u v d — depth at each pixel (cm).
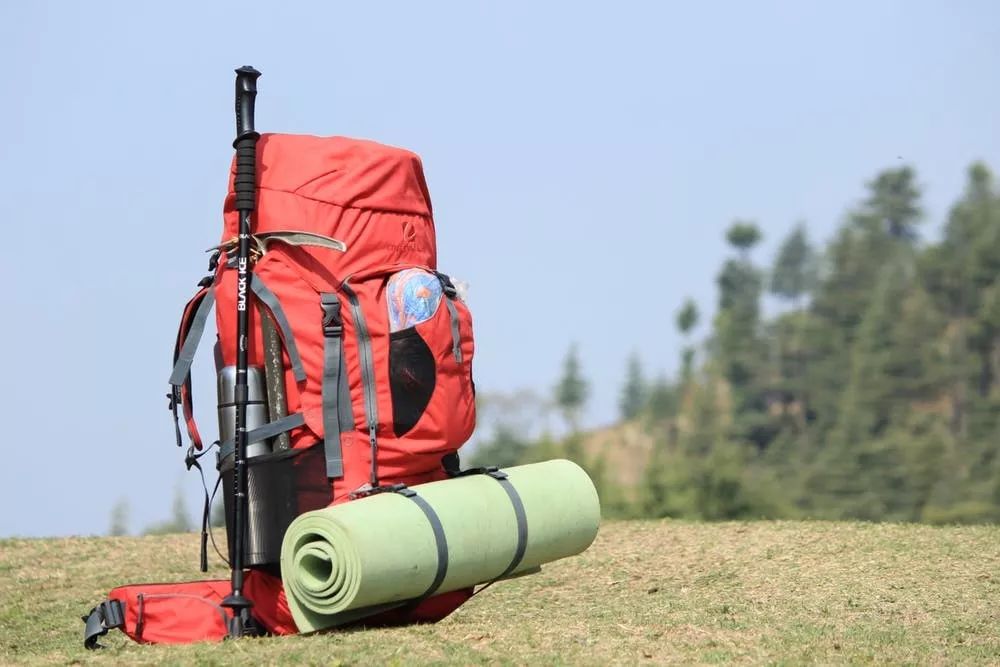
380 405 944
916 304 10781
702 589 1240
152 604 967
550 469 1038
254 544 933
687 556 1408
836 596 1175
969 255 11325
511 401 9394
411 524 898
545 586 1305
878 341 10431
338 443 936
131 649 945
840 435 9638
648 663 878
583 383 12331
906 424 9669
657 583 1288
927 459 9231
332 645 888
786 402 11269
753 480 8944
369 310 945
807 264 13212
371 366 944
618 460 11706
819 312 11356
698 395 10894
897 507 9131
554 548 1012
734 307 11956
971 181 11769
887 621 1070
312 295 945
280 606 946
